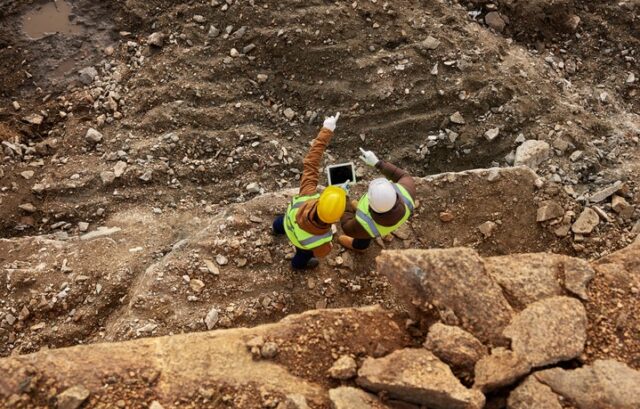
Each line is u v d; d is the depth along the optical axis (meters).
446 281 4.06
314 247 4.33
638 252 4.42
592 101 6.44
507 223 5.30
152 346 3.94
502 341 3.91
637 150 5.96
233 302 4.90
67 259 5.10
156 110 6.04
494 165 5.95
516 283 4.16
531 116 6.06
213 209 5.63
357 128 6.11
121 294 4.98
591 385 3.66
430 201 5.33
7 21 6.47
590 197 5.51
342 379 3.80
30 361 3.74
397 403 3.67
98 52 6.41
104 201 5.60
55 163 5.79
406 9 6.43
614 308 4.10
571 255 5.23
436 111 6.11
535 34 6.73
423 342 4.08
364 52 6.25
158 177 5.75
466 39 6.35
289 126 6.18
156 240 5.32
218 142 5.95
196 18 6.36
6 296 4.92
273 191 5.83
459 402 3.50
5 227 5.48
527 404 3.61
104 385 3.70
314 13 6.28
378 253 5.18
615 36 6.83
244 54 6.27
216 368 3.83
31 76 6.28
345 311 4.19
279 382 3.78
